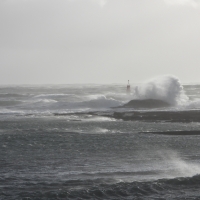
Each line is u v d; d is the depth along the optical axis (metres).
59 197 43.06
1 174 51.16
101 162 57.78
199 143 72.94
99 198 43.16
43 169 53.72
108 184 46.66
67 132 85.25
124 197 43.47
